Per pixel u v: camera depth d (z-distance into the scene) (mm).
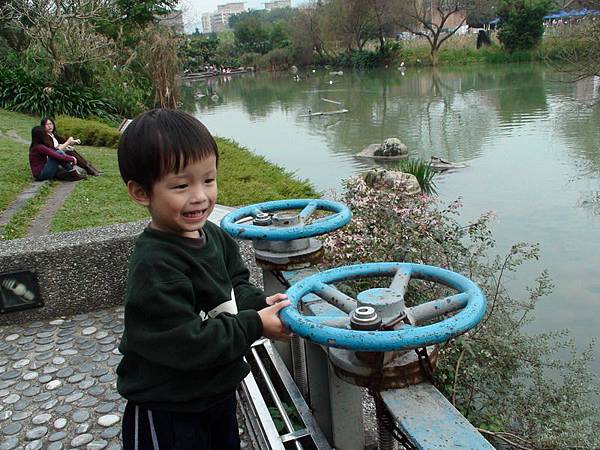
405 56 47188
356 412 2033
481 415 3199
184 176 1315
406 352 1424
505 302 3910
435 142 15656
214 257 1437
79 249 3637
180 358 1268
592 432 3109
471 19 46344
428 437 1223
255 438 2254
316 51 57562
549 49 31203
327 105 26125
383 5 45844
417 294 3562
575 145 13672
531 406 3299
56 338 3414
